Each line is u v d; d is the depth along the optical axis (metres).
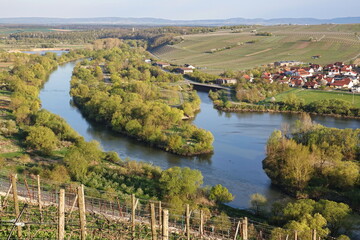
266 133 143.00
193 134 129.25
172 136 120.19
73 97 188.25
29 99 161.00
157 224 53.84
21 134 119.00
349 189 87.50
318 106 174.25
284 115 173.50
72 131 122.69
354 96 196.88
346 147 106.19
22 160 95.31
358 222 65.50
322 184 91.00
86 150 95.75
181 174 80.50
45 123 126.62
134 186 84.19
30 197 57.53
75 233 47.03
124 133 136.25
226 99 198.62
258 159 115.75
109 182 83.38
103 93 174.25
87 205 62.91
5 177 76.06
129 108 142.88
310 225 61.66
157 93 194.00
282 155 99.12
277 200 86.06
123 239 47.03
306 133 117.88
